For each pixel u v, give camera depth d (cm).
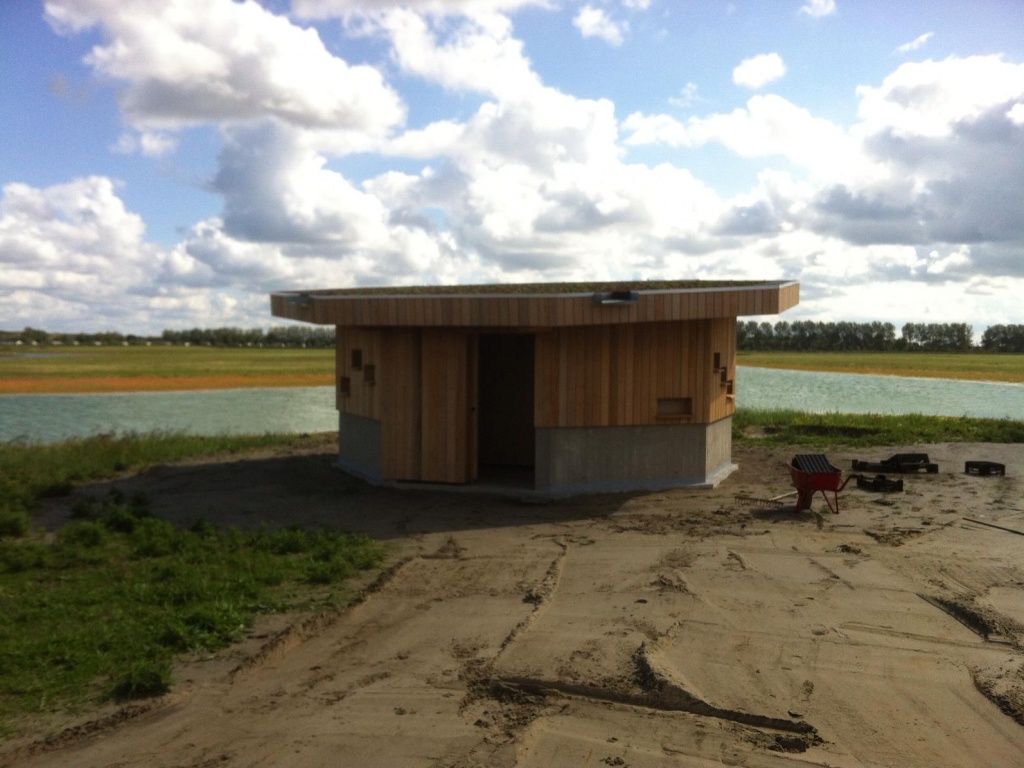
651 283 1472
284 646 646
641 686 542
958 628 650
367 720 511
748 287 1143
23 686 557
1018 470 1441
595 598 747
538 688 548
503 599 758
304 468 1530
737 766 448
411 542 998
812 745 470
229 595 751
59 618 696
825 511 1117
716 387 1345
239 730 500
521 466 1600
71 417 3000
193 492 1323
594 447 1279
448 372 1310
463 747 472
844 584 767
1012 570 810
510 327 1279
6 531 1013
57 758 466
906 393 4003
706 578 793
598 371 1270
